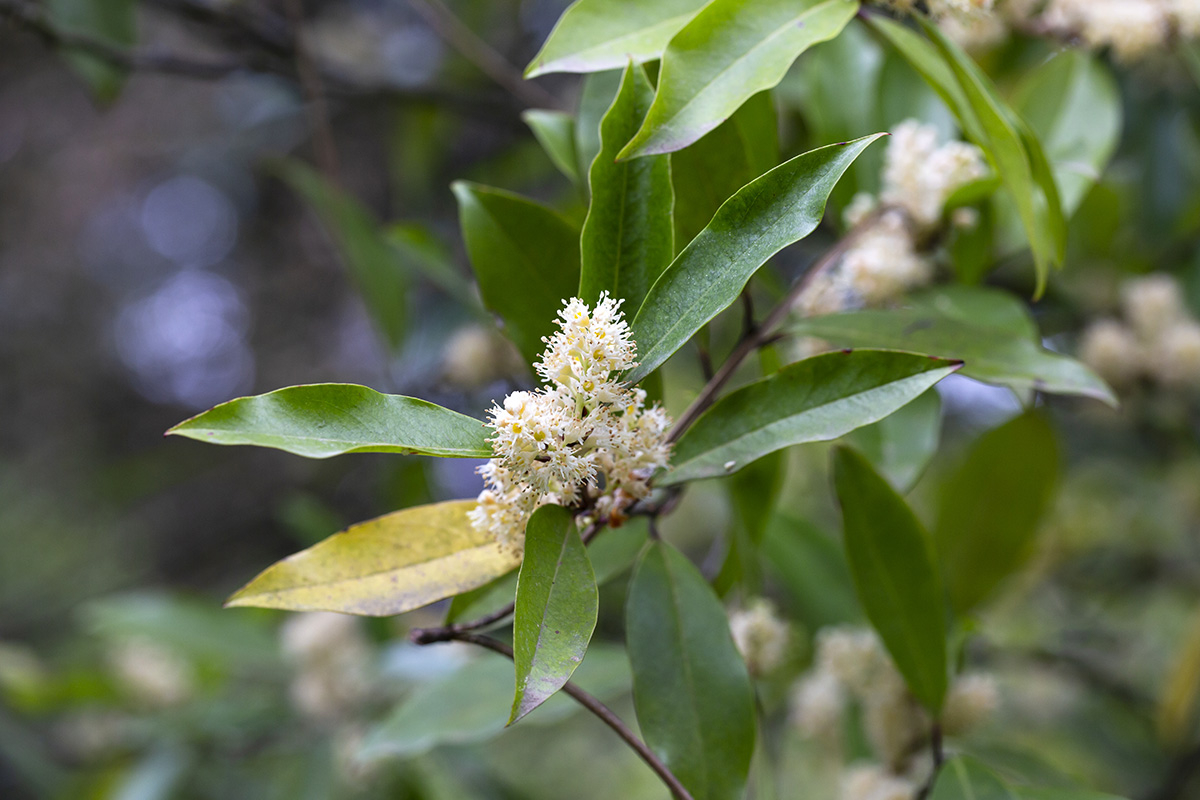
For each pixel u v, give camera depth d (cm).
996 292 53
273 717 92
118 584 171
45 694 91
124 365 209
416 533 45
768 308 76
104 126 196
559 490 42
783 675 65
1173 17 55
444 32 77
